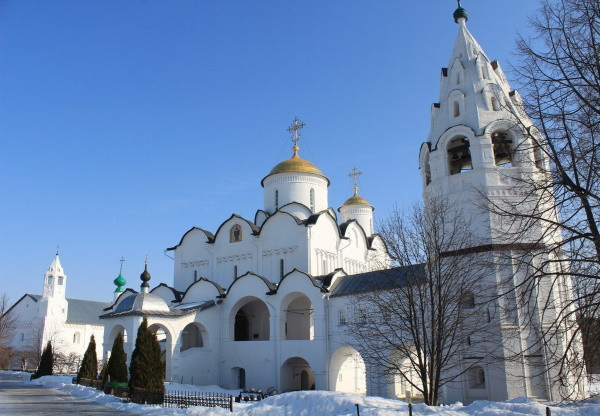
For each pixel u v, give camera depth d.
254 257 42.47
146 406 23.69
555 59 14.11
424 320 21.12
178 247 47.81
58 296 69.88
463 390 23.95
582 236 13.43
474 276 23.19
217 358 39.22
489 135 26.52
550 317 23.31
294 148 49.53
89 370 36.75
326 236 42.06
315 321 34.59
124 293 46.09
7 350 63.72
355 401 19.48
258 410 20.31
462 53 29.50
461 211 25.81
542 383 22.80
